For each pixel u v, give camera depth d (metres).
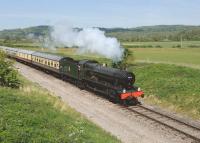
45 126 18.31
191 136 20.70
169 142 20.06
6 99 23.27
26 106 22.11
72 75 40.56
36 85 38.31
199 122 24.62
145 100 32.66
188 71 43.91
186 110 27.83
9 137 15.36
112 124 23.78
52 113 21.84
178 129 22.20
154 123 23.92
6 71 32.66
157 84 37.03
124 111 27.56
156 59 69.31
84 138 17.72
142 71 45.78
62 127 18.77
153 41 188.88
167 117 25.66
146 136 21.16
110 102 31.05
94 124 22.59
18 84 34.19
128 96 29.56
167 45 137.50
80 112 26.88
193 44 148.38
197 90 31.81
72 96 33.78
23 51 70.06
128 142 19.92
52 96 30.41
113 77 31.09
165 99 31.62
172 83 36.06
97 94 35.12
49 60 50.25
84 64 37.38
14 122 17.72
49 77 48.34
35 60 59.09
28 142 15.30
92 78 35.34
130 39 195.38
